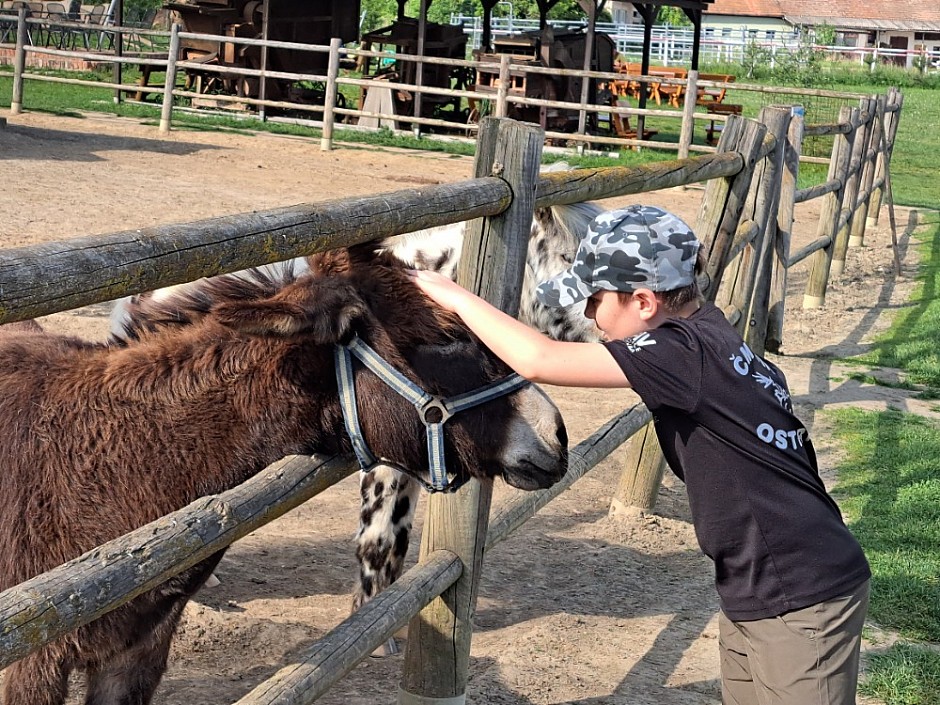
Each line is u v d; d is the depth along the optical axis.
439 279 2.61
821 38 51.88
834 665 2.50
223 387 2.61
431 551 3.21
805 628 2.49
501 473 2.64
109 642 2.62
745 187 5.12
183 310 2.77
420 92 19.58
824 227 10.84
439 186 2.71
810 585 2.49
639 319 2.52
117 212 10.86
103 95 23.03
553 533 5.37
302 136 19.47
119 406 2.59
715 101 27.72
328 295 2.47
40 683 2.57
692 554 5.26
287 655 3.98
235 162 15.63
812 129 9.18
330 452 2.70
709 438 2.46
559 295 2.58
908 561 5.05
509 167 2.91
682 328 2.46
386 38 21.88
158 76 26.92
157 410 2.60
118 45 21.50
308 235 2.24
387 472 4.02
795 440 2.53
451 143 19.81
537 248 4.27
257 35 21.98
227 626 4.09
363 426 2.59
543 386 7.77
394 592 2.91
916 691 3.93
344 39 23.23
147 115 20.31
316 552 4.96
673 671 4.07
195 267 1.97
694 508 2.55
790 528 2.48
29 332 2.98
